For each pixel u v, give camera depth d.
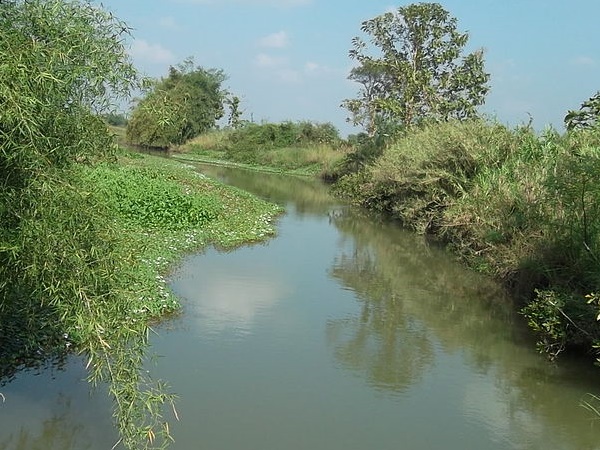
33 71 4.66
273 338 9.19
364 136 40.62
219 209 20.34
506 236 13.06
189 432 6.22
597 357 8.84
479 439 6.56
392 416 6.96
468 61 32.25
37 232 4.76
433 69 33.72
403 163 22.03
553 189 10.98
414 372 8.37
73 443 5.83
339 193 32.38
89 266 4.95
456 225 15.89
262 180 38.66
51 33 5.16
